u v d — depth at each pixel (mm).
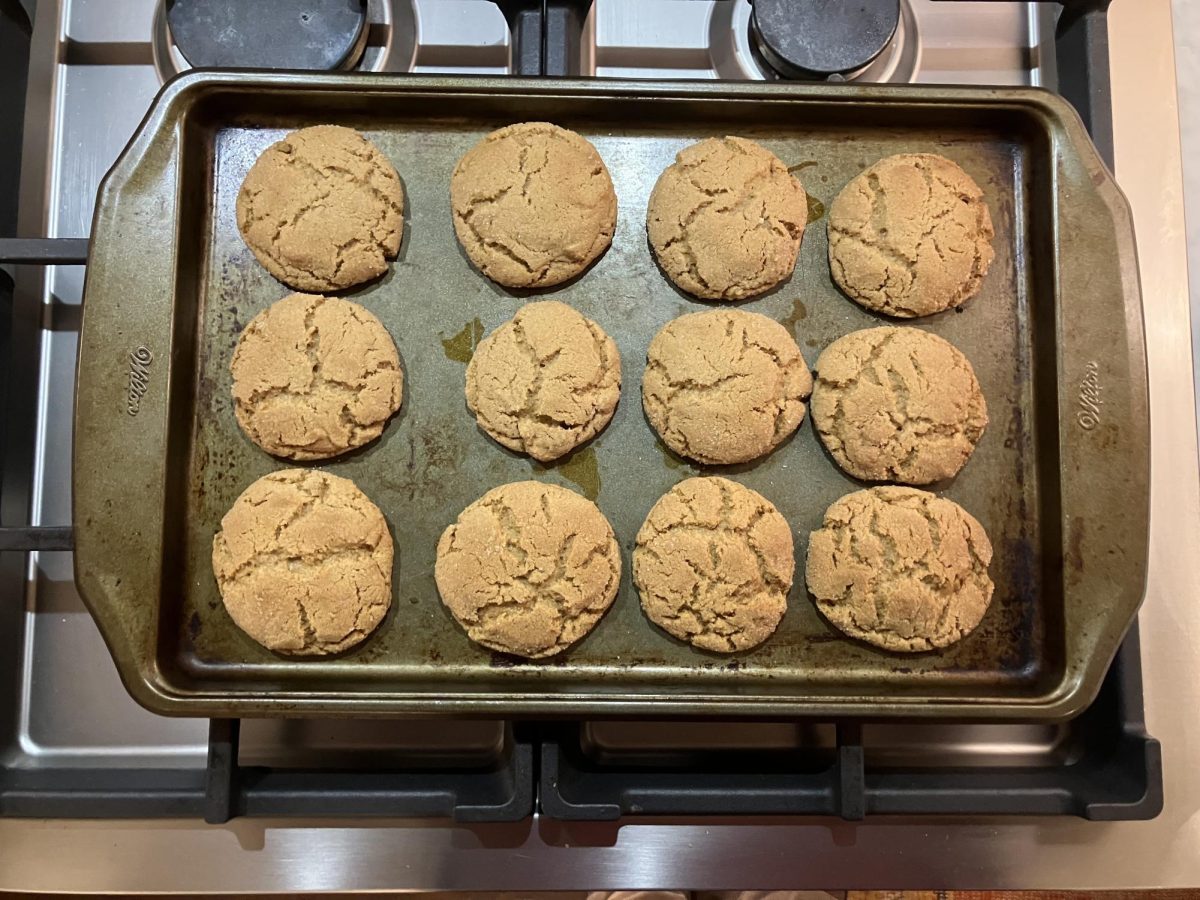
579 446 419
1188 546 433
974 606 401
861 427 411
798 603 413
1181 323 443
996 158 435
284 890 407
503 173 417
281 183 414
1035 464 419
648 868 412
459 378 423
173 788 398
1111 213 403
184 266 402
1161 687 425
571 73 425
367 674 400
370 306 425
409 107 419
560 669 402
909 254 416
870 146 435
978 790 396
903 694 403
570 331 413
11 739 414
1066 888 414
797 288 432
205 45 418
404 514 415
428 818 412
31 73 446
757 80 415
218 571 396
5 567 420
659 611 398
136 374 386
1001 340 428
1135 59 454
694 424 409
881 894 510
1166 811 417
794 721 415
